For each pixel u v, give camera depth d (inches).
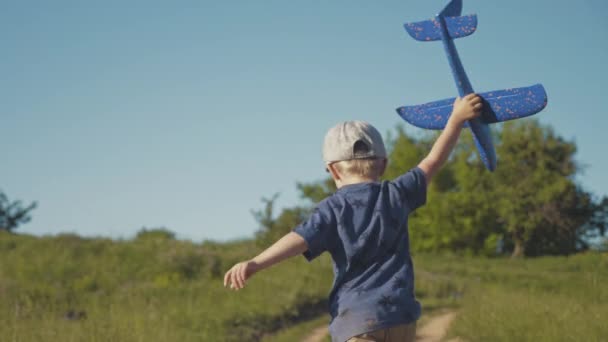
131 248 900.6
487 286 913.5
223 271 807.7
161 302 623.5
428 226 1952.5
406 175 107.3
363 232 101.7
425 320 559.5
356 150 107.0
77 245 891.4
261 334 551.5
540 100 100.3
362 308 97.2
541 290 730.2
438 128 109.8
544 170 1951.3
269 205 1202.6
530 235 1994.3
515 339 357.4
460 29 104.8
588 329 337.1
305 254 101.4
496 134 2057.1
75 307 592.4
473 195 1929.1
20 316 479.8
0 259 799.7
